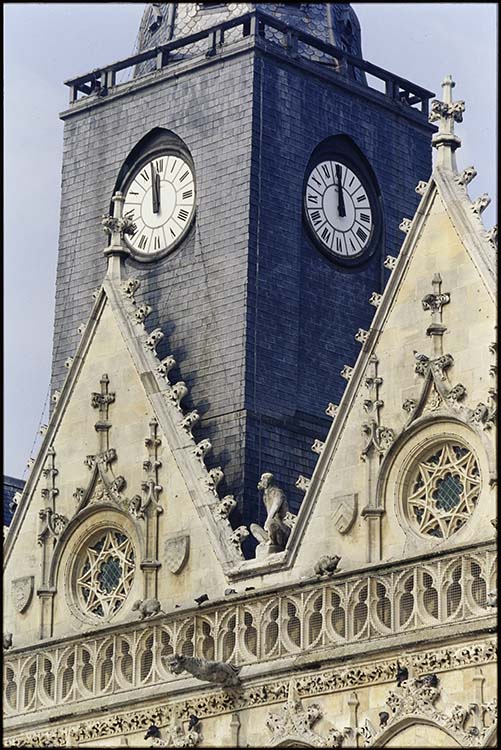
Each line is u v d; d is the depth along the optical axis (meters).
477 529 80.44
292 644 83.75
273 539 86.00
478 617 78.81
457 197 83.56
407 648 80.19
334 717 82.12
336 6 98.56
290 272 93.50
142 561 88.75
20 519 93.12
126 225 94.06
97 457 91.06
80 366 92.81
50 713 89.69
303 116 95.19
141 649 87.88
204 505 87.81
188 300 93.88
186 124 95.62
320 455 85.12
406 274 84.25
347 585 82.38
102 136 98.50
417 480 82.88
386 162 97.69
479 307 81.94
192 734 85.56
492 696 78.06
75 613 90.81
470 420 81.19
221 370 91.88
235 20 95.25
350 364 94.75
